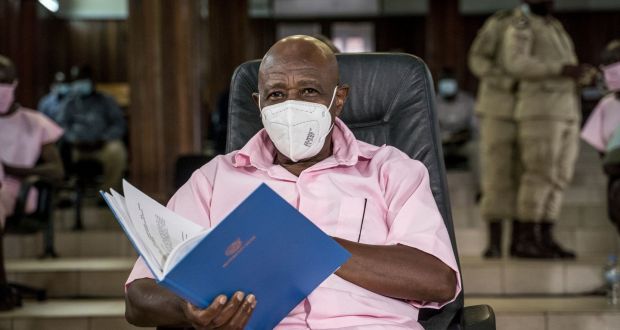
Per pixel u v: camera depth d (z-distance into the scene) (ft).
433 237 7.43
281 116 7.49
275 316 6.86
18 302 17.30
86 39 54.44
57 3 50.16
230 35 40.93
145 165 24.34
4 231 18.20
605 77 17.80
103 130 29.84
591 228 22.68
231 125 9.10
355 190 7.85
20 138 18.15
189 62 24.53
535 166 19.76
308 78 7.54
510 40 19.56
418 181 7.90
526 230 20.08
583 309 16.02
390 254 7.29
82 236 22.22
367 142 8.91
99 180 29.14
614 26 55.93
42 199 18.33
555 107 19.57
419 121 8.84
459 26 44.42
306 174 7.82
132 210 6.68
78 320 16.10
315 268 6.58
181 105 24.44
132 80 24.43
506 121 20.20
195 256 5.91
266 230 6.09
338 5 57.98
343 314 7.39
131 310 7.41
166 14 24.40
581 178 28.66
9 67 17.93
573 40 56.24
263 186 5.84
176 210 7.96
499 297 18.33
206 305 6.31
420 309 8.00
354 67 9.10
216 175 8.03
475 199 27.58
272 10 55.42
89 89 30.04
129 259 21.40
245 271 6.28
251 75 9.20
